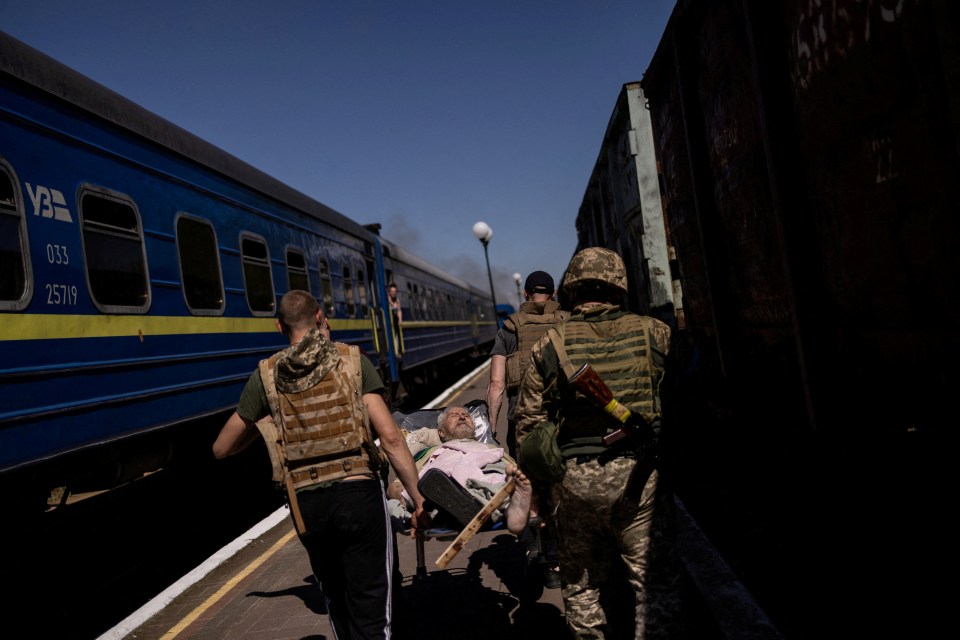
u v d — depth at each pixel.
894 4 2.18
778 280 3.66
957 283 2.11
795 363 3.69
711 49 4.23
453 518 3.10
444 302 23.20
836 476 3.26
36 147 4.72
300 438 2.66
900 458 2.79
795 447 4.01
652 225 9.08
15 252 4.38
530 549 3.88
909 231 2.32
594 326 2.58
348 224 12.63
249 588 4.58
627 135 9.65
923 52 2.08
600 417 2.49
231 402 7.06
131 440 5.36
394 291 14.99
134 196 5.83
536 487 2.73
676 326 8.79
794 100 3.11
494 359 4.12
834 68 2.66
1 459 4.07
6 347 4.19
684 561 3.87
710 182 4.74
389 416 2.75
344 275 11.95
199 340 6.55
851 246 2.76
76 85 5.29
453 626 3.58
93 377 4.95
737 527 4.28
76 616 4.79
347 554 2.72
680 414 2.62
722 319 4.80
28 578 5.30
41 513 4.70
